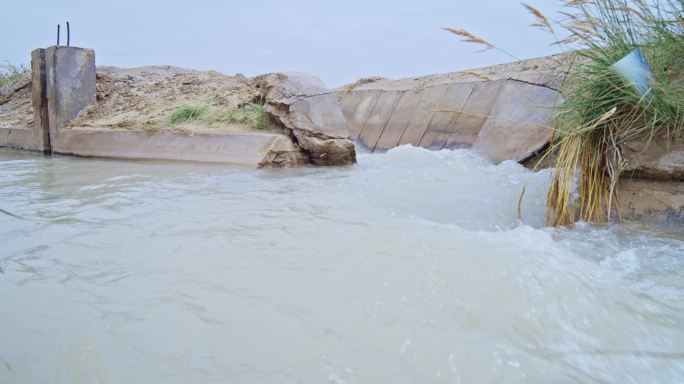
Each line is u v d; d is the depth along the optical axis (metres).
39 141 9.53
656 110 3.28
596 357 1.64
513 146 6.31
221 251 2.53
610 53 3.60
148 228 3.01
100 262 2.39
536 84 6.72
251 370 1.47
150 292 2.01
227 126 7.40
